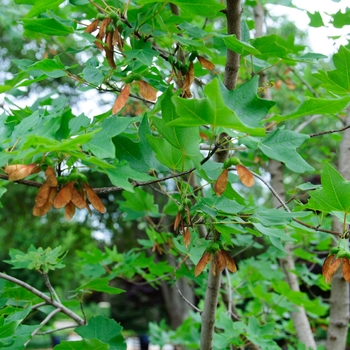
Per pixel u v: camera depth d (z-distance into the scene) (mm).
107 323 833
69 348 752
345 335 1220
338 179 693
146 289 3812
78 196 656
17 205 3838
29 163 664
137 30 803
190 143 666
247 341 1073
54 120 669
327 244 1411
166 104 659
